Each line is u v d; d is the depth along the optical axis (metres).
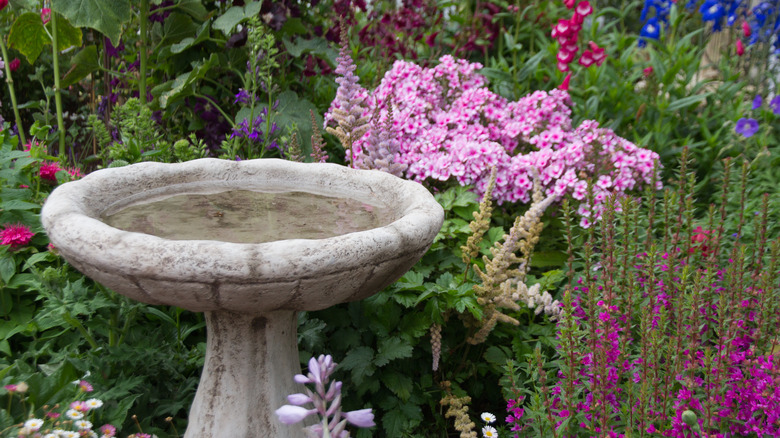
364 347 2.22
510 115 3.24
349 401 2.25
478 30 4.18
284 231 1.63
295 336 1.84
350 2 3.86
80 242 1.34
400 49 4.00
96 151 3.85
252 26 3.13
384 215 1.79
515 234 2.20
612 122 3.61
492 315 2.28
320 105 3.75
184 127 3.70
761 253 2.17
